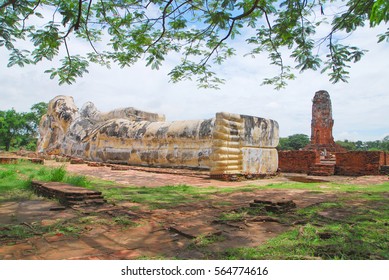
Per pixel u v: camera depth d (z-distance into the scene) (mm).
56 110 22688
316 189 8898
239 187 9492
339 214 5246
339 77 7238
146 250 3559
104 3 6750
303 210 5543
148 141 16422
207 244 3715
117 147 17656
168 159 15359
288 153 18156
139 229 4383
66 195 5816
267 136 13719
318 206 5965
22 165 13688
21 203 5984
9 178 9102
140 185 9539
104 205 5812
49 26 6121
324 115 28438
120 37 7570
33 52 7000
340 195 7551
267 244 3689
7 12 6590
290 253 3348
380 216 5078
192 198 7062
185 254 3422
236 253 3387
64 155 20453
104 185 9000
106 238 3961
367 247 3463
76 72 7293
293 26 6574
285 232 4207
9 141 40781
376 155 15398
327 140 28203
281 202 5488
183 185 9344
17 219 4777
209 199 6934
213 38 8086
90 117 21094
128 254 3418
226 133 11984
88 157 18781
